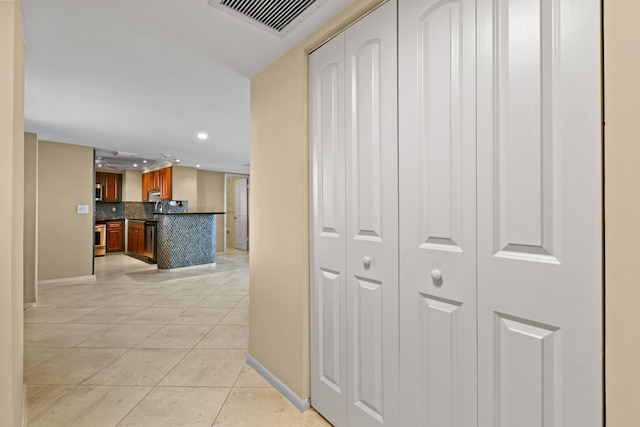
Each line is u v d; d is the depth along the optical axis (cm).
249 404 173
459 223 105
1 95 104
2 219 104
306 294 170
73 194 475
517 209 92
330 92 157
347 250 148
